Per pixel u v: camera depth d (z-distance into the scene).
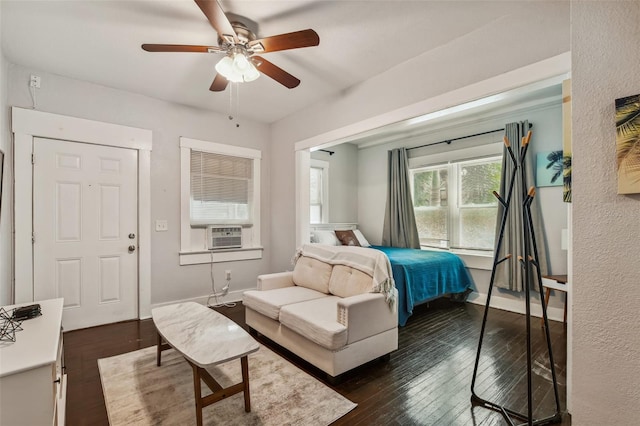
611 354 1.03
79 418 1.73
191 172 3.81
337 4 1.99
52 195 2.91
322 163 5.42
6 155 2.64
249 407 1.76
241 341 1.79
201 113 3.87
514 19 2.08
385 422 1.71
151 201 3.48
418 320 3.46
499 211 3.85
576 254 1.11
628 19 1.02
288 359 2.45
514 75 2.08
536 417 1.75
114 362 2.37
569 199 1.74
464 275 4.12
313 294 2.86
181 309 2.36
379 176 5.59
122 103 3.30
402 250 4.55
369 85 3.03
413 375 2.21
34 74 2.82
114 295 3.24
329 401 1.88
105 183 3.20
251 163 4.36
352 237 5.00
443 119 4.29
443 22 2.19
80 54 2.57
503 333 3.04
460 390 2.02
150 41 2.38
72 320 3.01
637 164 0.97
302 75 2.99
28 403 1.24
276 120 4.35
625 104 1.00
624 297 1.01
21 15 2.06
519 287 3.63
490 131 4.15
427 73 2.57
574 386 1.11
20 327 1.64
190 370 2.24
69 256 3.00
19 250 2.73
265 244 4.45
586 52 1.10
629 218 1.00
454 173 4.57
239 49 2.06
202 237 3.89
